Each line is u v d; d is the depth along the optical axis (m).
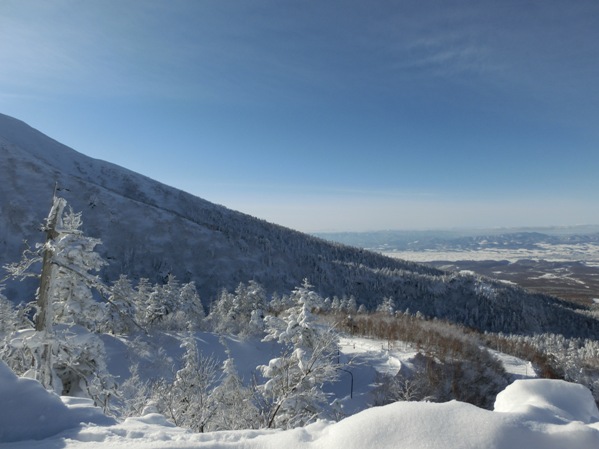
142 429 4.16
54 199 9.36
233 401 10.20
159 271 144.88
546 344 92.12
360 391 29.47
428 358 37.81
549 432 3.15
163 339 36.31
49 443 3.79
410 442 3.12
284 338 18.45
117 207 168.50
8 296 92.38
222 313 56.94
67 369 10.35
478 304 156.62
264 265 160.75
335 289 162.00
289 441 3.47
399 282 170.38
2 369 4.52
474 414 3.36
